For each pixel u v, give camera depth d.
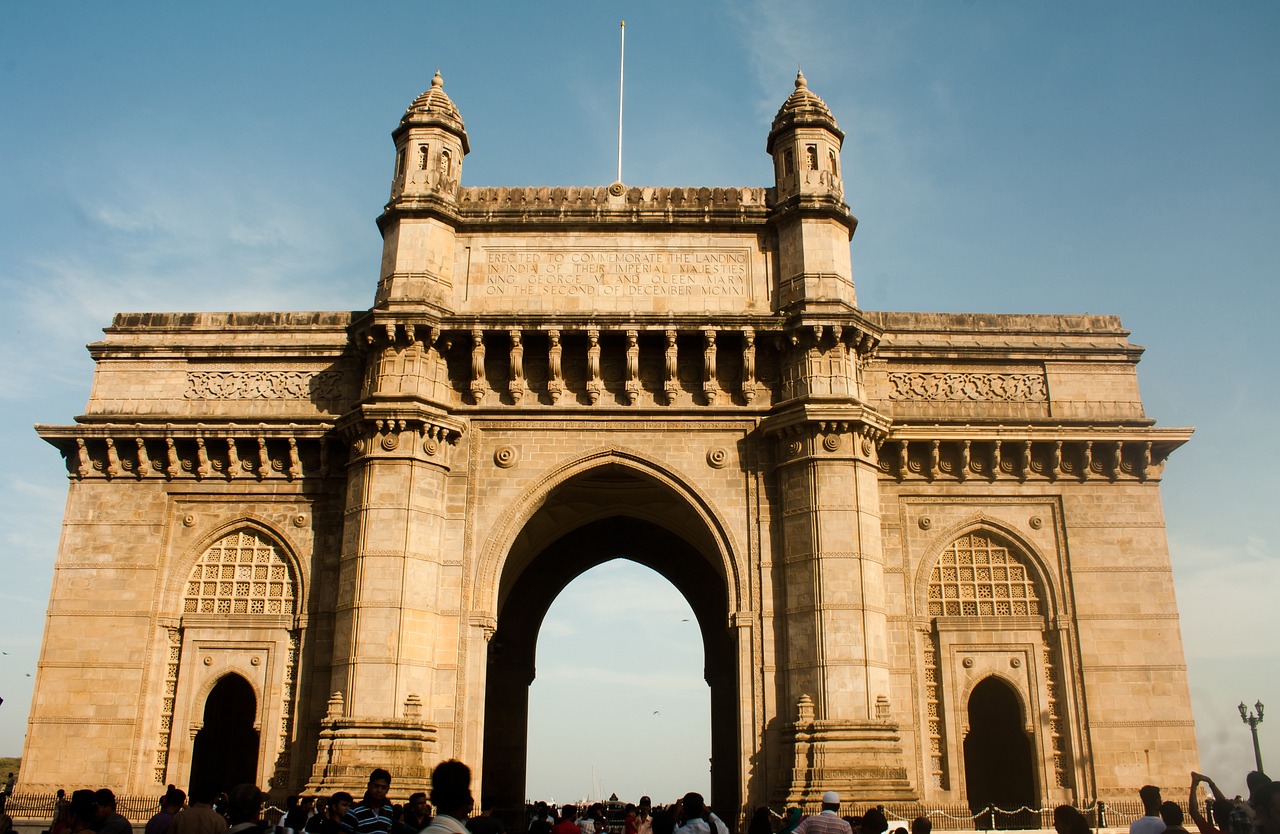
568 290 38.88
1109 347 40.81
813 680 33.72
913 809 31.67
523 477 36.94
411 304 37.19
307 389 40.06
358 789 31.67
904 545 38.28
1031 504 39.00
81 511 38.41
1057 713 36.94
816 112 40.31
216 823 15.29
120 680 36.59
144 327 41.34
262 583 38.00
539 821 20.05
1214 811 14.87
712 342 37.47
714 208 39.56
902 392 40.12
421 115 40.34
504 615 47.66
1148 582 38.03
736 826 33.59
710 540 38.09
